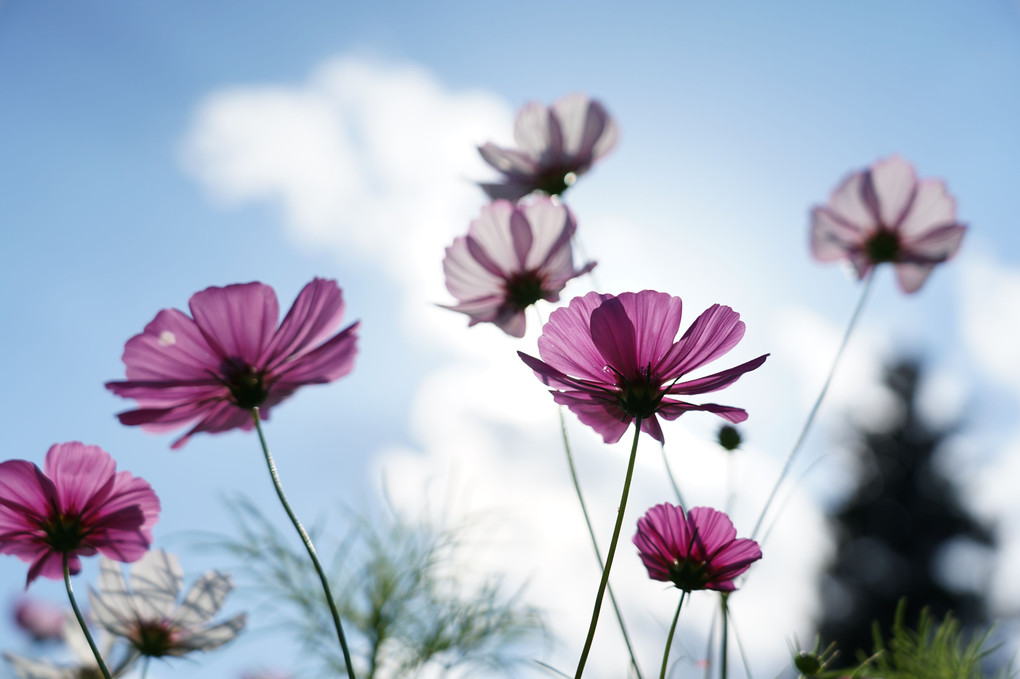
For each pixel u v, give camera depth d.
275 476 0.36
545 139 0.64
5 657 0.46
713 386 0.39
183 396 0.42
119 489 0.42
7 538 0.41
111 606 0.45
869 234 0.66
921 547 5.15
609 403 0.41
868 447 5.55
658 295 0.41
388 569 0.62
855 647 4.86
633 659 0.40
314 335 0.42
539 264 0.54
